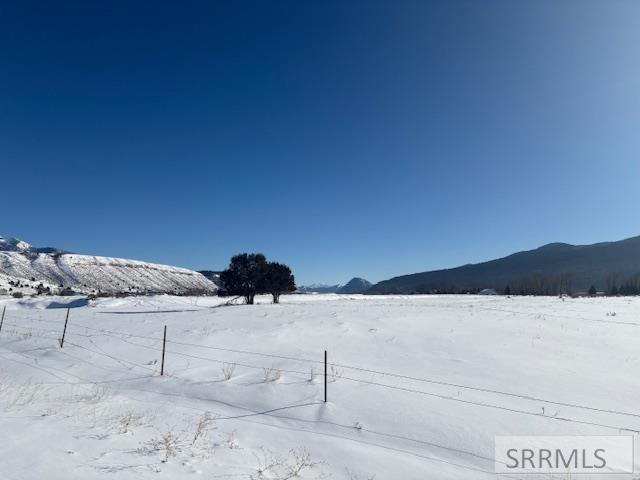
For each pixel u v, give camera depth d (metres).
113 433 7.55
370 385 11.62
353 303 44.91
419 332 20.53
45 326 22.88
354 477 6.82
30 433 6.92
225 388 11.62
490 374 13.02
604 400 10.80
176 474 6.04
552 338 19.14
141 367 14.19
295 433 8.70
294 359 14.67
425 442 8.41
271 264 43.19
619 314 29.44
